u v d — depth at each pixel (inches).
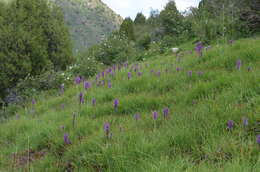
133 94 216.4
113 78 288.7
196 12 754.2
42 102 312.5
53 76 524.1
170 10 883.4
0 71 697.0
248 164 92.1
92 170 115.3
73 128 162.9
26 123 217.3
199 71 220.2
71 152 132.2
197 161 110.3
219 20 510.9
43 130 173.9
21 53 740.0
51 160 134.3
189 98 176.1
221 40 435.2
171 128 136.6
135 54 757.3
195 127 130.0
